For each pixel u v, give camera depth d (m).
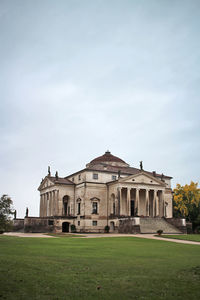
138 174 102.50
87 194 102.69
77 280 19.62
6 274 20.80
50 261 27.42
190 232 93.00
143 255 34.84
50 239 60.22
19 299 15.48
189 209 117.31
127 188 100.00
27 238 63.28
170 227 90.88
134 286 18.42
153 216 102.06
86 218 100.44
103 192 105.44
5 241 53.47
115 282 19.34
